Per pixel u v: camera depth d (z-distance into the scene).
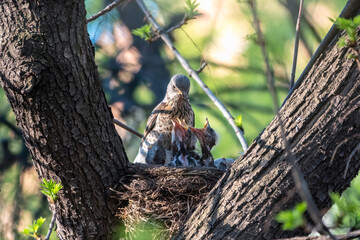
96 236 8.98
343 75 6.98
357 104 6.90
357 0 6.51
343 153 6.95
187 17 11.37
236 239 7.16
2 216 14.80
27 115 7.88
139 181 9.20
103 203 8.91
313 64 7.34
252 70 15.70
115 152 8.88
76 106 7.97
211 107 15.98
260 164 7.31
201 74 16.11
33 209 14.85
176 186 9.29
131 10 16.97
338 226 5.41
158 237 8.96
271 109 15.45
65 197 8.62
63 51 7.55
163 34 11.52
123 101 18.00
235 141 15.47
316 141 7.02
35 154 8.32
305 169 6.99
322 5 14.46
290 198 7.05
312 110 7.09
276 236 7.05
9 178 15.26
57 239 13.53
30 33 7.39
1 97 15.32
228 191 7.46
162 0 16.94
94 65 8.07
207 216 7.50
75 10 7.47
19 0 7.36
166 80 18.08
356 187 10.60
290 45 14.10
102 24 16.67
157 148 12.98
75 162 8.39
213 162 12.22
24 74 7.38
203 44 16.06
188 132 12.23
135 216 9.04
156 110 13.85
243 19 15.23
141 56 18.12
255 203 7.18
